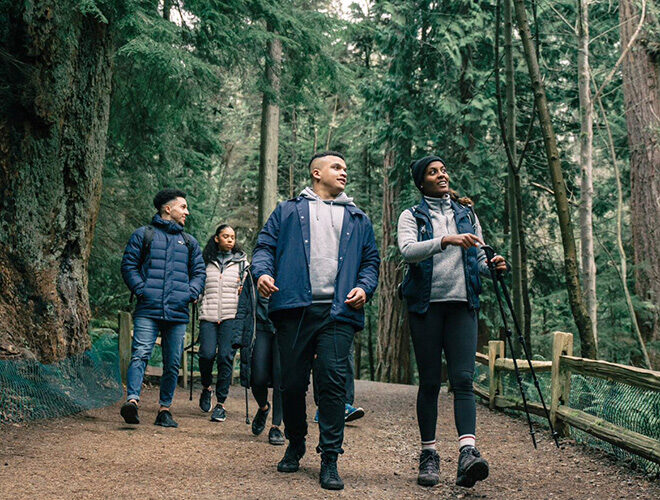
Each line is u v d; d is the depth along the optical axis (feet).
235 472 12.67
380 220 73.82
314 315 11.81
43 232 19.77
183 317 18.28
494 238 45.21
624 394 14.64
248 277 16.98
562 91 43.65
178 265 18.43
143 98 28.17
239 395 27.45
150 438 15.79
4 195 18.99
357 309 11.91
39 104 19.38
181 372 29.25
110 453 13.76
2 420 15.65
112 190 32.78
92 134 21.43
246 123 71.20
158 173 34.04
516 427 20.03
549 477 13.08
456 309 12.33
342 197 12.60
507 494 11.71
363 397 30.30
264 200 46.32
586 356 20.12
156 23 20.53
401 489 11.92
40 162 19.76
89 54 21.20
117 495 10.68
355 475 13.00
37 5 19.29
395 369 55.98
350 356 20.59
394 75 48.65
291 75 34.53
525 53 20.98
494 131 47.44
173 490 11.13
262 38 27.02
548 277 48.65
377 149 52.49
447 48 43.34
